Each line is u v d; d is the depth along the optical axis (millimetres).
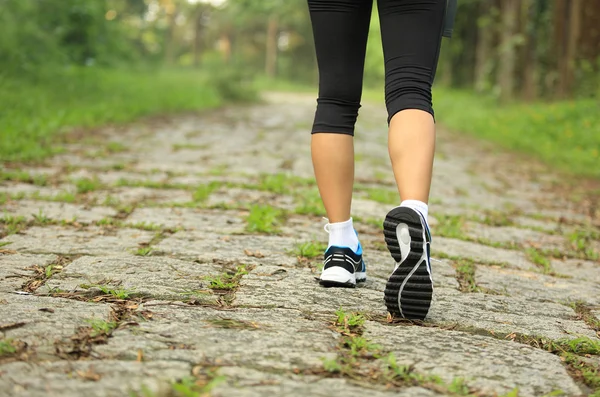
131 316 1938
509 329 2090
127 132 7523
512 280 2836
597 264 3391
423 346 1834
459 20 19641
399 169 2008
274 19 45125
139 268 2496
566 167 7309
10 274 2369
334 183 2301
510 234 3922
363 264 2461
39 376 1482
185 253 2807
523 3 14180
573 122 9984
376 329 1949
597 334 2125
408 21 2113
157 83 15242
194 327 1862
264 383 1513
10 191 4066
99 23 13703
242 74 16609
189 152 6340
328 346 1776
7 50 9445
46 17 11867
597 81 12211
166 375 1521
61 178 4637
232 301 2168
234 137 7797
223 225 3455
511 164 7465
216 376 1530
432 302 2326
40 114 7352
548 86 14102
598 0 12539
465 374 1661
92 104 9203
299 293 2277
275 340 1793
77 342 1702
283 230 3402
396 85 2088
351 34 2223
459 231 3816
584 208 5094
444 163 7027
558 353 1930
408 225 1865
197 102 13070
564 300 2600
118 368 1548
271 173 5348
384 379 1590
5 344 1613
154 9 45031
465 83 20328
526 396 1564
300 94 27641
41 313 1904
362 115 13203
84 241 2957
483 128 11078
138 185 4504
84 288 2213
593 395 1587
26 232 3096
